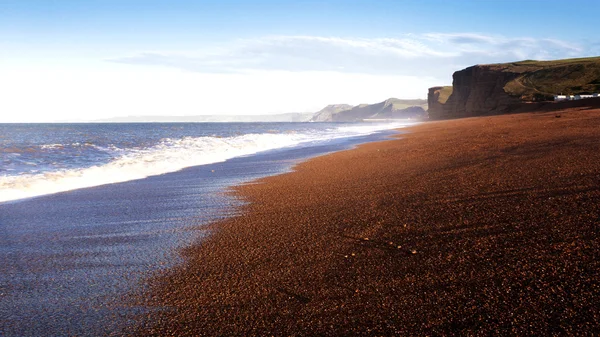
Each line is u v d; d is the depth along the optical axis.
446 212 6.30
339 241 5.36
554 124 23.95
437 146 17.70
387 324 3.19
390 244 5.07
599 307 3.13
